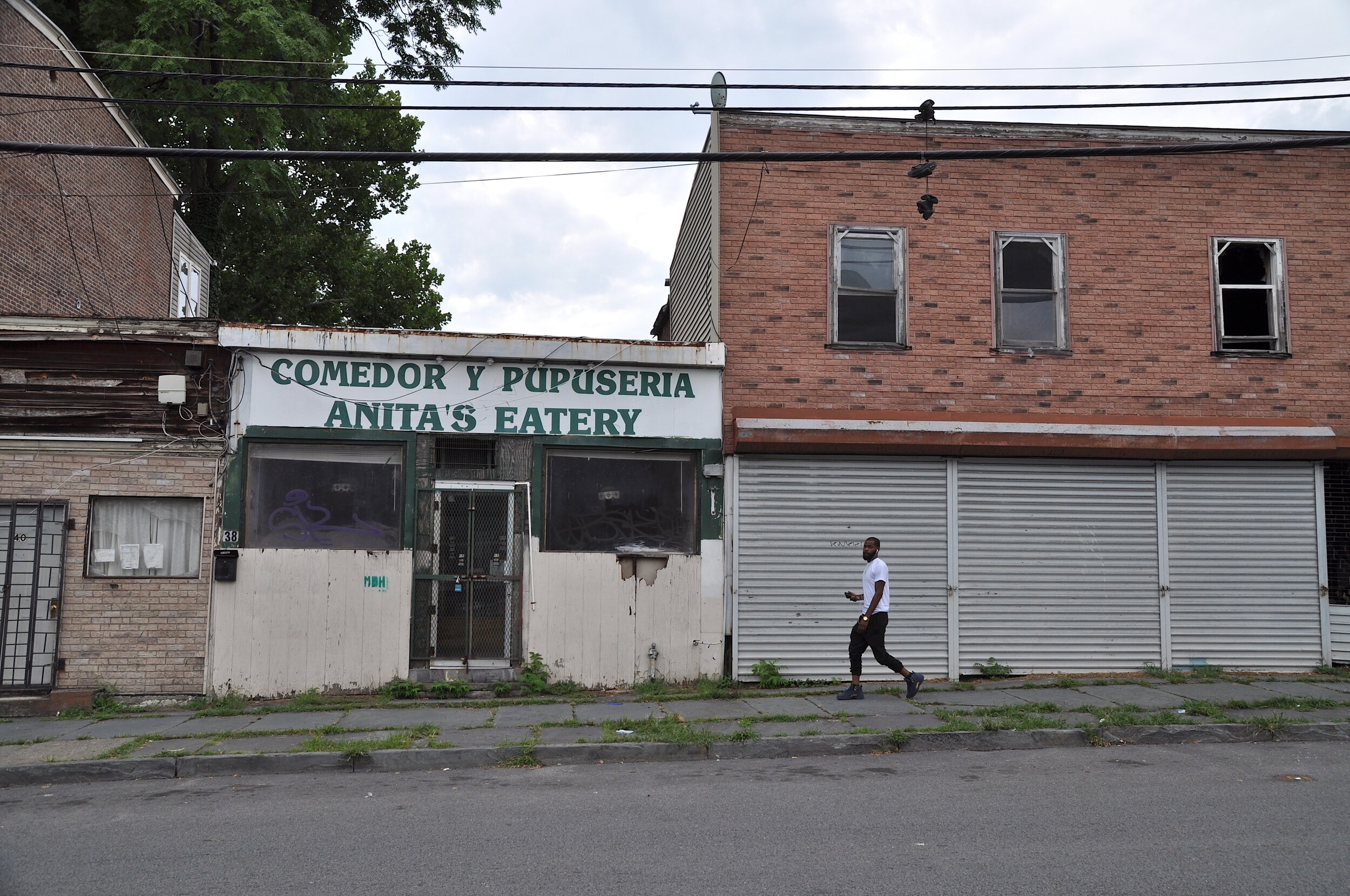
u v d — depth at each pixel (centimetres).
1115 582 1335
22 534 1186
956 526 1316
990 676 1305
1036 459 1334
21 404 1191
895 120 1363
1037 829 670
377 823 714
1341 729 1009
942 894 545
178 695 1187
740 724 1030
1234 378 1379
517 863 612
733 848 635
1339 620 1355
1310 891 546
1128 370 1366
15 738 999
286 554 1215
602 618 1262
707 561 1285
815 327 1331
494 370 1276
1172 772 850
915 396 1337
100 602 1189
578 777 866
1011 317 1373
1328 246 1407
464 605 1254
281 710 1139
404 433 1253
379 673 1220
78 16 2402
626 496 1297
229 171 2530
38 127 1559
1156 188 1389
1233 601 1348
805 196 1345
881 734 975
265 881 582
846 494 1309
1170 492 1353
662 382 1302
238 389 1226
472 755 925
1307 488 1367
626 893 552
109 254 1820
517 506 1272
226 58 2175
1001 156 966
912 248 1350
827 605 1298
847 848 632
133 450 1207
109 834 693
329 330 1239
